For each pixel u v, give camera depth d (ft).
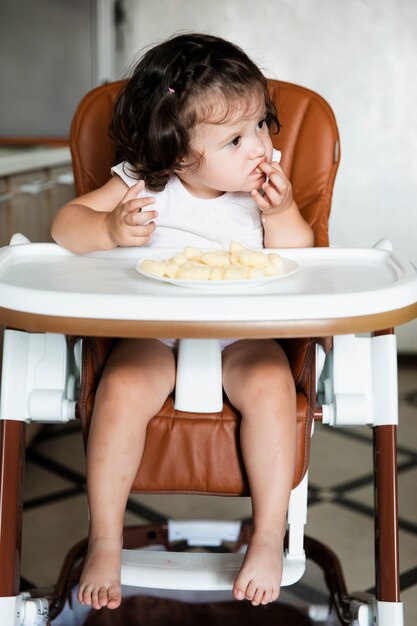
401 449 6.98
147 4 8.71
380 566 3.65
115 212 3.64
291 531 3.81
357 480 6.47
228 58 3.97
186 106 3.93
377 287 3.09
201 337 2.89
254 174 4.00
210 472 3.62
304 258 3.77
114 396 3.57
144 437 3.59
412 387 8.38
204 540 5.15
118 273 3.42
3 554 3.59
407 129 8.68
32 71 9.16
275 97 4.58
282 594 4.59
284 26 8.58
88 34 8.96
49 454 6.93
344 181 8.87
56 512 5.98
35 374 3.73
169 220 4.32
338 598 4.40
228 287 3.09
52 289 3.09
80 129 4.54
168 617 4.40
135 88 4.14
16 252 3.74
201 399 3.62
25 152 7.30
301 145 4.53
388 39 8.53
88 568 3.43
